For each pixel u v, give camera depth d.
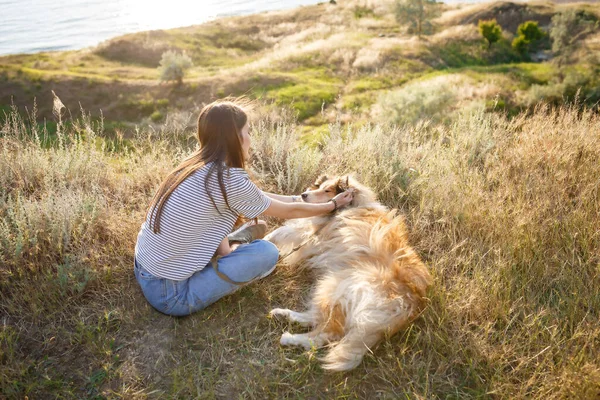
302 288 3.37
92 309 2.99
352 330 2.69
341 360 2.56
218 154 2.59
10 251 3.14
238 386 2.54
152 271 2.69
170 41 43.78
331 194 3.73
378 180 4.52
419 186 4.35
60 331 2.83
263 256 2.89
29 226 3.28
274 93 27.91
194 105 28.55
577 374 2.37
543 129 5.07
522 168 4.51
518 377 2.57
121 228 3.52
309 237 3.63
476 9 50.81
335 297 2.86
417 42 39.69
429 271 3.29
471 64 37.31
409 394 2.49
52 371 2.59
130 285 3.19
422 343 2.78
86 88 31.48
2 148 4.46
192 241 2.61
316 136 6.53
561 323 2.86
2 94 30.30
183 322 2.92
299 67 33.72
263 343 2.80
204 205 2.53
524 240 3.40
